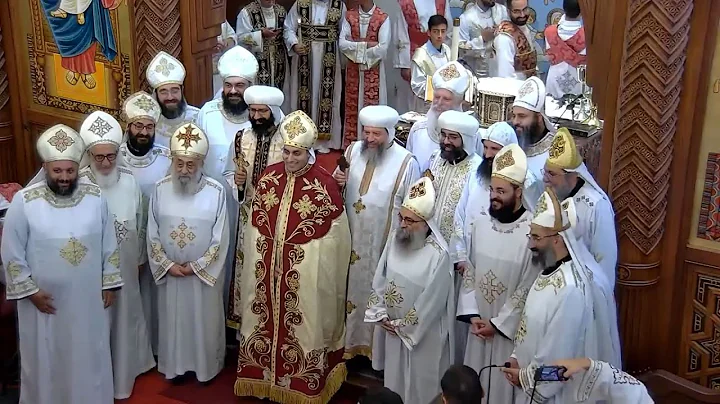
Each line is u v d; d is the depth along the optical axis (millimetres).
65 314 4570
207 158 5375
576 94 6469
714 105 4117
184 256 4906
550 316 3600
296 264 4672
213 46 5914
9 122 6430
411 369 4430
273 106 4980
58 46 6078
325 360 4809
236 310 5270
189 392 5035
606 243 3992
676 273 4383
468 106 6023
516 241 4094
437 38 7457
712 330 4367
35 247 4473
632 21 4066
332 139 8117
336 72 7980
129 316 4988
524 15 7141
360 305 4973
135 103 5055
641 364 4527
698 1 4023
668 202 4312
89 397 4707
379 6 8523
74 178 4480
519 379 3646
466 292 4320
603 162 4359
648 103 4129
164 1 5547
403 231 4297
